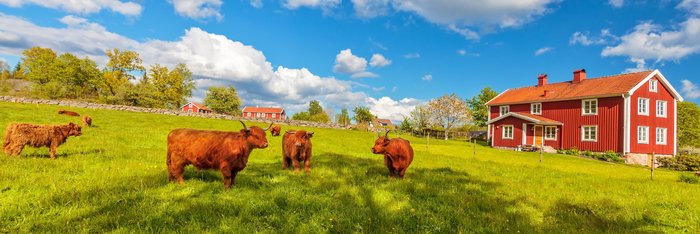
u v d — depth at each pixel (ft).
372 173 34.22
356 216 18.20
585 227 18.90
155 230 14.88
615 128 99.19
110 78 220.02
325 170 34.35
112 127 70.69
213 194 21.53
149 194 20.12
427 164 47.21
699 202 27.45
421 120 210.18
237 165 23.75
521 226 18.33
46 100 108.99
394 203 21.53
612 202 25.38
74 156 34.14
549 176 41.91
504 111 139.74
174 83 232.73
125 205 17.72
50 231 14.28
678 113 195.42
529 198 25.82
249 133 24.12
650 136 102.12
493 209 22.04
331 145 74.38
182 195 20.53
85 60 207.21
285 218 17.38
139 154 38.01
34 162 28.60
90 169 28.12
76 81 203.72
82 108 107.96
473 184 31.07
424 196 24.62
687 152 150.51
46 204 17.44
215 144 23.26
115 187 21.35
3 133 48.49
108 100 171.22
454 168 44.34
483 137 191.42
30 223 15.02
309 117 259.80
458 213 20.11
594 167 62.90
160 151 42.27
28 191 19.89
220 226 15.55
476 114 212.02
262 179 27.27
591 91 108.17
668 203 26.12
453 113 196.75
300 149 32.78
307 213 18.61
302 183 26.61
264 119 144.46
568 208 23.27
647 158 99.04
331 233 16.12
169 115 119.96
